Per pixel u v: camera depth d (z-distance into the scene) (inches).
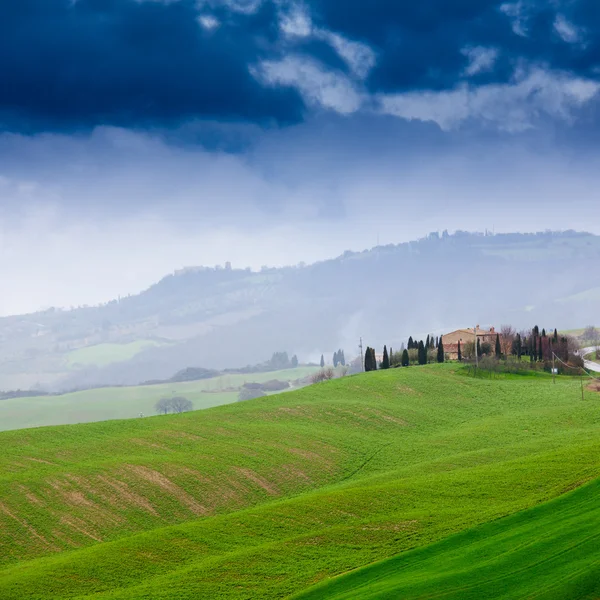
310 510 6643.7
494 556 5270.7
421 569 5211.6
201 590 5103.3
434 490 7022.6
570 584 4685.0
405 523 6151.6
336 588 5029.5
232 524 6412.4
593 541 5290.4
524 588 4736.7
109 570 5521.7
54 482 7726.4
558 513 5984.3
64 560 5787.4
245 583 5206.7
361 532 6028.5
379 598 4783.5
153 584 5221.5
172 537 6136.8
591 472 6983.3
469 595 4722.0
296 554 5659.5
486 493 6806.1
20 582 5324.8
